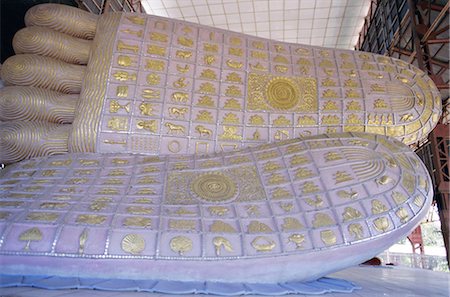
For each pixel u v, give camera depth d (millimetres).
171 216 4855
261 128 6586
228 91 6723
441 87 11695
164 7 18578
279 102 6758
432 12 12844
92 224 4559
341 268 5105
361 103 6781
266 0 17734
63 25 6934
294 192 5449
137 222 4672
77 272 4316
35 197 5016
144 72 6586
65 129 6297
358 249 4988
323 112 6715
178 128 6348
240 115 6594
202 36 7219
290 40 20797
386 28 16234
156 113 6355
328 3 17953
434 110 7023
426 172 6082
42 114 6340
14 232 4383
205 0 17875
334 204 5285
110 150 6160
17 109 6211
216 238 4652
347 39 20844
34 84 6492
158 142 6258
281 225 4984
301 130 6625
